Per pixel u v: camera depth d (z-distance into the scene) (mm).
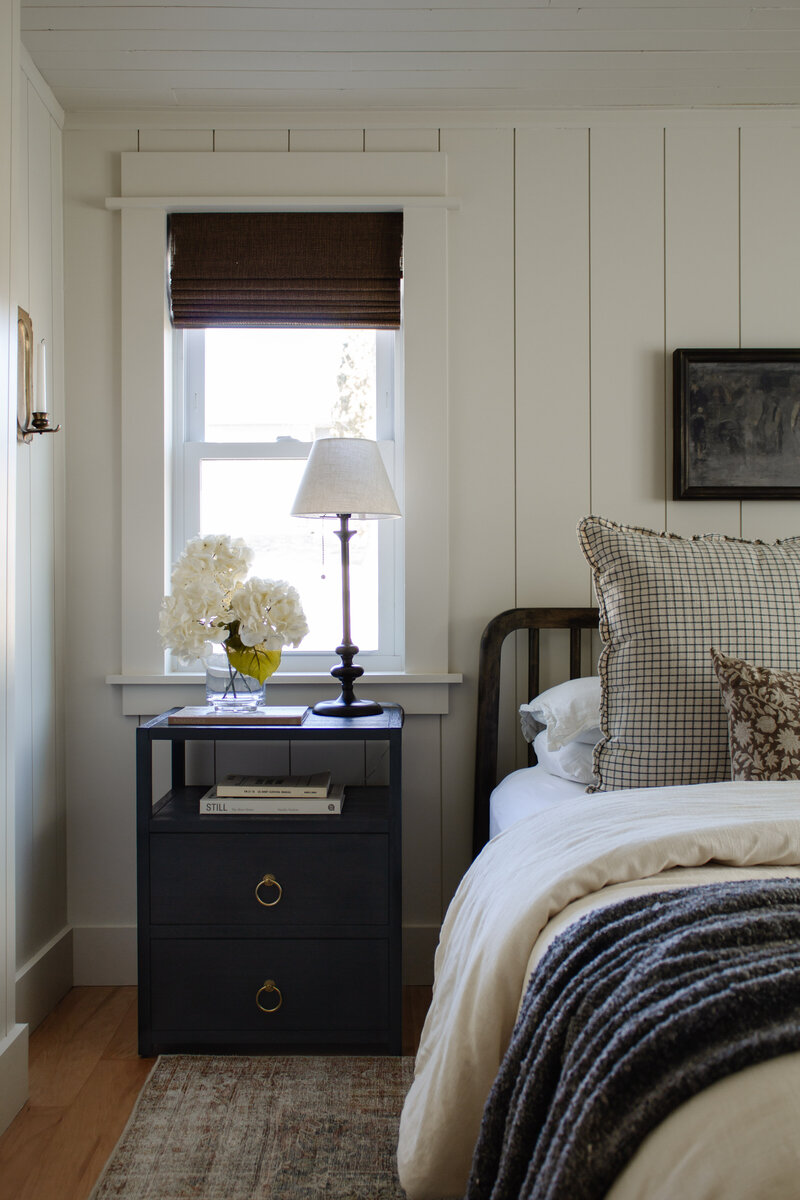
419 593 2320
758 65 2129
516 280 2348
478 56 2086
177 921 1874
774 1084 678
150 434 2324
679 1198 643
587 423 2350
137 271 2320
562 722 1908
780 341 2346
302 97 2262
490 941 1162
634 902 989
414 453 2320
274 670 2010
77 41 2012
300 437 2461
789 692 1547
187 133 2342
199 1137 1543
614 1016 793
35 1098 1704
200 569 1957
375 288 2367
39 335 2154
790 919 876
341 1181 1418
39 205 2162
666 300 2344
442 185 2330
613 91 2246
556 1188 696
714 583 1758
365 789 2178
